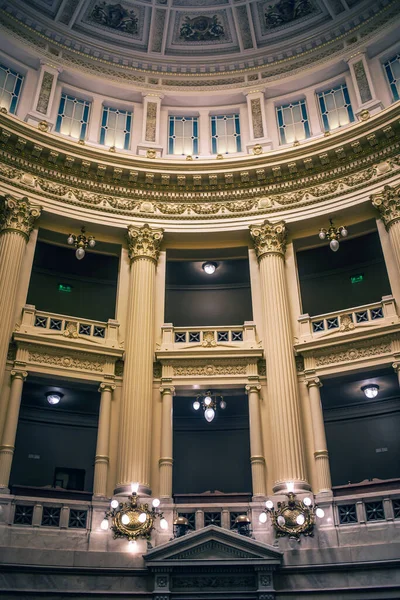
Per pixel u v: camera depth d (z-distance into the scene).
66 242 16.20
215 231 16.20
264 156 16.17
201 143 18.14
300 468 12.93
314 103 18.08
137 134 18.09
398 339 13.75
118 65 18.61
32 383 16.53
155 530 12.29
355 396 17.34
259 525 12.37
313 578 11.45
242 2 18.69
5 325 13.48
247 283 19.56
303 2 18.47
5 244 14.37
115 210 16.14
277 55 18.73
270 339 14.55
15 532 11.59
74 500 12.41
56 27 17.89
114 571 11.52
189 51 19.08
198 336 15.28
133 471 12.93
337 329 14.52
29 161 15.55
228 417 18.12
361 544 11.64
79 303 18.69
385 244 14.90
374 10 17.66
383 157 15.53
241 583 11.44
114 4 18.47
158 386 14.38
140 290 15.23
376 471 16.92
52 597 11.05
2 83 17.02
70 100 18.03
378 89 17.19
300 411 13.89
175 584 11.44
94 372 14.23
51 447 17.55
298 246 16.53
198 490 17.28
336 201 15.75
